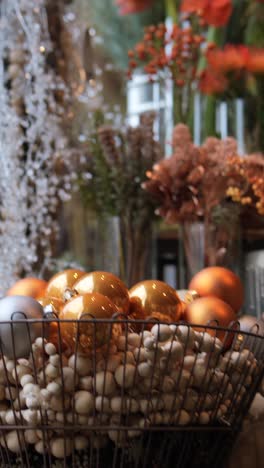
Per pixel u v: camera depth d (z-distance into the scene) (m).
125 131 1.34
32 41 1.41
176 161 1.17
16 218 1.35
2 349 0.61
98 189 1.35
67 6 1.60
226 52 1.58
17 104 1.44
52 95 1.46
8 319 0.60
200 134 1.64
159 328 0.59
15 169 1.37
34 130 1.39
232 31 1.96
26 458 0.62
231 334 0.69
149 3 1.97
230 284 0.83
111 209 1.34
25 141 1.44
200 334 0.62
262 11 1.92
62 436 0.61
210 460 0.64
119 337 0.61
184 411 0.62
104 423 0.61
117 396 0.60
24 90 1.42
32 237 1.36
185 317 0.70
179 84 1.43
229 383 0.65
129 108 2.19
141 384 0.60
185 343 0.60
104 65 2.21
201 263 1.22
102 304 0.61
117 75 2.26
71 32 1.57
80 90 1.58
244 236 1.25
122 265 1.29
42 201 1.35
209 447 0.65
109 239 1.31
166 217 1.22
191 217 1.22
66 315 0.60
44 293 0.82
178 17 2.01
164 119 1.57
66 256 1.67
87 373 0.60
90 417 0.60
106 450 0.62
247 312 1.22
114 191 1.33
